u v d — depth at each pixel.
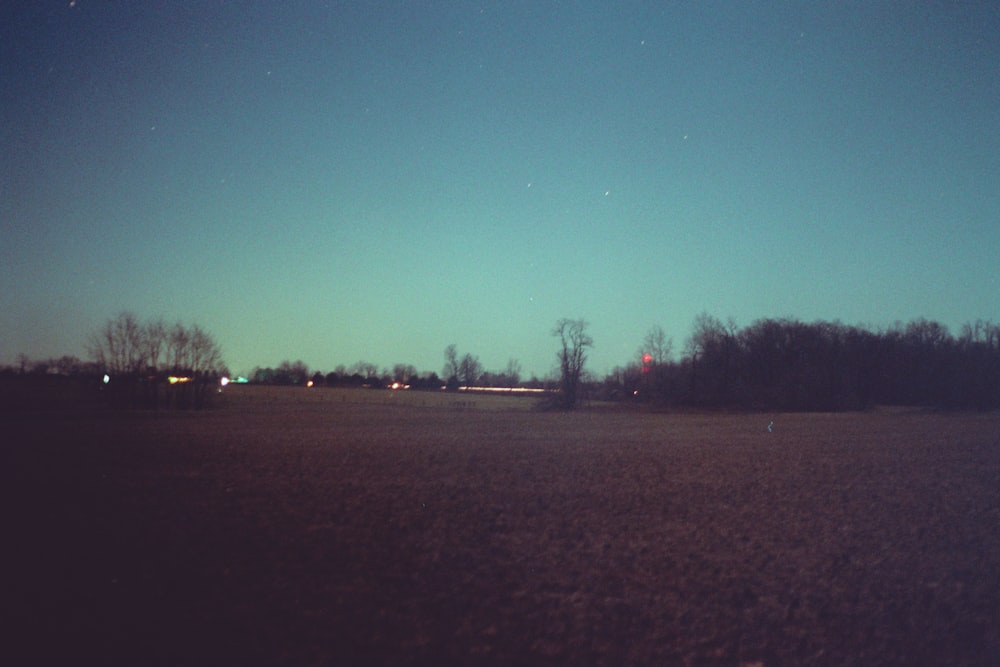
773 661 10.53
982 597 13.43
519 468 32.53
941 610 12.70
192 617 12.20
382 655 10.61
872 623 12.08
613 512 21.97
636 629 11.78
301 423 66.50
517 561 16.08
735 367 110.12
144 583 14.16
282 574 14.88
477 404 116.12
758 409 96.31
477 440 48.00
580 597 13.44
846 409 94.81
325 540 18.00
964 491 25.88
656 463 34.59
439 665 10.28
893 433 53.41
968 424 63.69
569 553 16.83
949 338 110.19
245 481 27.91
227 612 12.47
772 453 39.22
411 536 18.53
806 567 15.58
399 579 14.58
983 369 102.19
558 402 100.25
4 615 12.23
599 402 111.88
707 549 17.25
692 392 105.81
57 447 41.19
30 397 102.19
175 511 21.66
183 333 102.31
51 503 22.89
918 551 17.02
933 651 10.90
